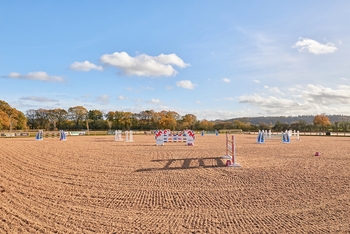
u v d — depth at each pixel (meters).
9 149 21.70
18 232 5.65
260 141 33.84
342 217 6.64
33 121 92.69
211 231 5.80
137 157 18.31
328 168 14.01
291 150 23.86
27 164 14.59
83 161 16.14
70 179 11.17
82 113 98.44
